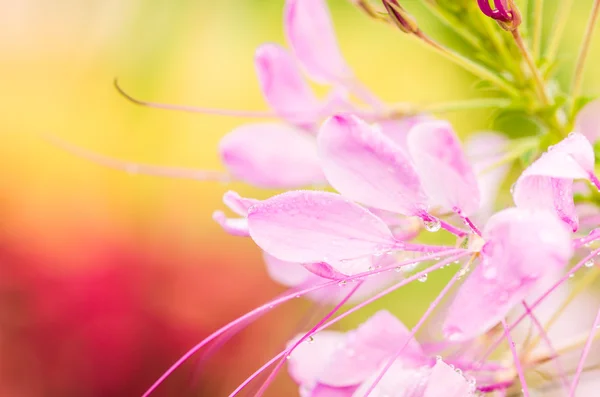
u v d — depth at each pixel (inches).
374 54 21.4
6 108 23.7
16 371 22.5
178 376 22.2
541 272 10.4
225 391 22.0
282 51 13.1
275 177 13.5
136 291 22.8
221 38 22.6
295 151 13.5
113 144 23.9
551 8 16.2
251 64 23.0
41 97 23.9
